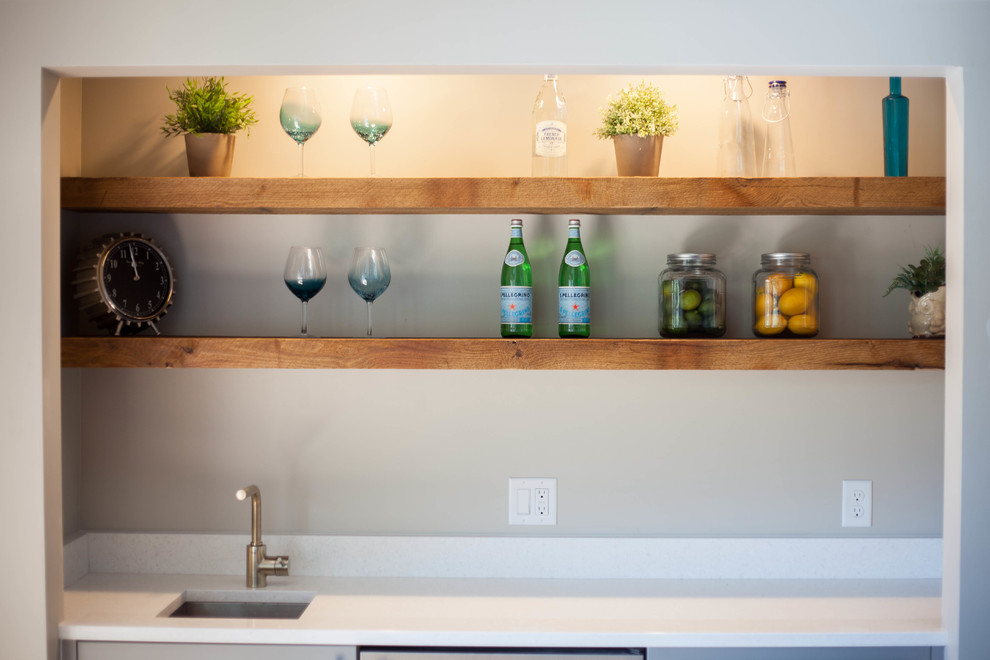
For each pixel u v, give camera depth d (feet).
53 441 5.01
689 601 5.71
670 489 6.36
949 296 5.04
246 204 5.52
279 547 6.27
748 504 6.37
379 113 5.67
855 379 6.37
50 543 4.98
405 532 6.37
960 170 4.90
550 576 6.24
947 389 5.08
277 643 5.10
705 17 4.89
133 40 4.87
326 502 6.38
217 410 6.38
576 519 6.36
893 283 5.99
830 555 6.25
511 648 5.17
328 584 6.05
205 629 5.09
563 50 4.88
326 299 6.38
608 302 6.37
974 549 4.94
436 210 5.91
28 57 4.86
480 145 6.38
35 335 4.89
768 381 6.35
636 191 5.49
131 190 5.53
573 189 5.48
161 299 6.09
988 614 4.95
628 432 6.35
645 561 6.25
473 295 6.39
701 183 5.48
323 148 6.39
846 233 6.37
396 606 5.57
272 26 4.88
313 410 6.37
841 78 6.39
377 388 6.35
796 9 4.88
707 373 6.35
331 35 4.88
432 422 6.35
